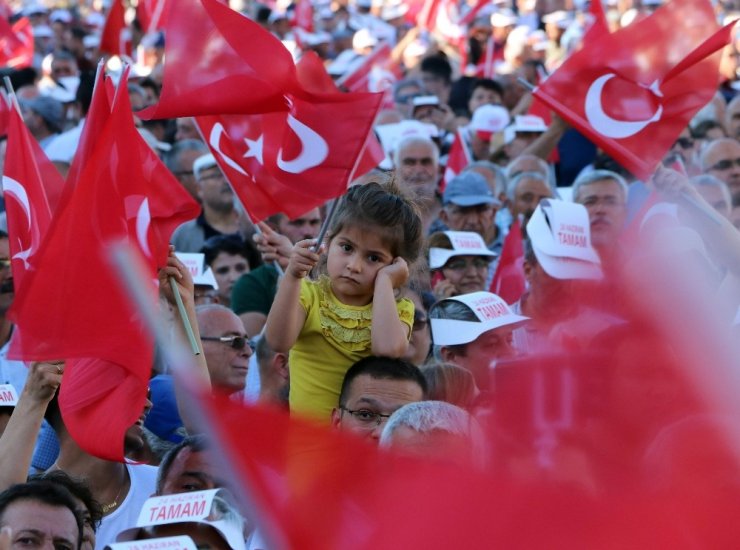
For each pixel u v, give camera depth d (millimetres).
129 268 10078
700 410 10930
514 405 11438
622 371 11219
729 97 44969
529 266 19359
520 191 28375
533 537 9344
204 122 17359
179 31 16312
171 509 12781
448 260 23281
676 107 18516
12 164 16562
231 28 16297
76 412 13422
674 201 16750
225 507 12883
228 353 18344
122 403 13305
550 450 11062
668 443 10438
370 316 15523
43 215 16578
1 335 21391
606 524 9414
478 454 11359
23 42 48344
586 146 33688
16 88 41156
